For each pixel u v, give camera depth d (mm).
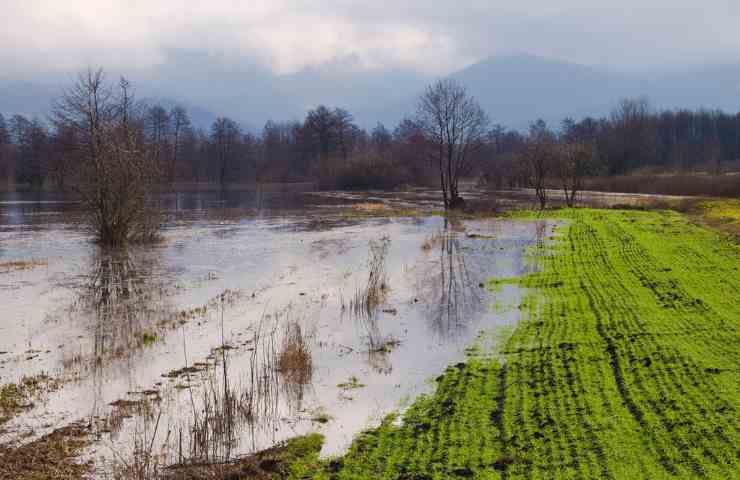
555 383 9758
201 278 20203
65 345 12875
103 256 24969
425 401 9352
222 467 7559
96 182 27625
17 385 10539
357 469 7297
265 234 32500
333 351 12219
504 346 11977
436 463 7324
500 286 17859
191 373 11086
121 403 9719
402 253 25094
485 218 39625
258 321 14633
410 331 13500
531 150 51250
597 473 6898
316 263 22953
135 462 7566
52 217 40812
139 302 16781
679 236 26125
